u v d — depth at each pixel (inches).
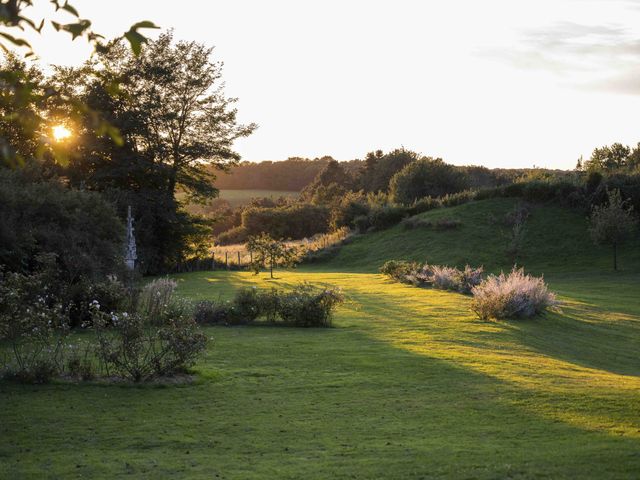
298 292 1026.1
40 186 1045.2
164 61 2335.1
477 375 584.4
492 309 1007.0
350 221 3117.6
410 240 2564.0
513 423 425.4
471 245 2431.1
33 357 574.6
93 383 542.6
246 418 447.5
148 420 442.3
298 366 627.2
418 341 786.8
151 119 2282.2
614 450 354.3
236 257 2623.0
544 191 2689.5
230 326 928.9
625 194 2496.3
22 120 118.3
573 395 498.0
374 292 1405.0
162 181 2335.1
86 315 861.8
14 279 650.8
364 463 344.2
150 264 2208.4
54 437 402.6
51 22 110.4
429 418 442.6
